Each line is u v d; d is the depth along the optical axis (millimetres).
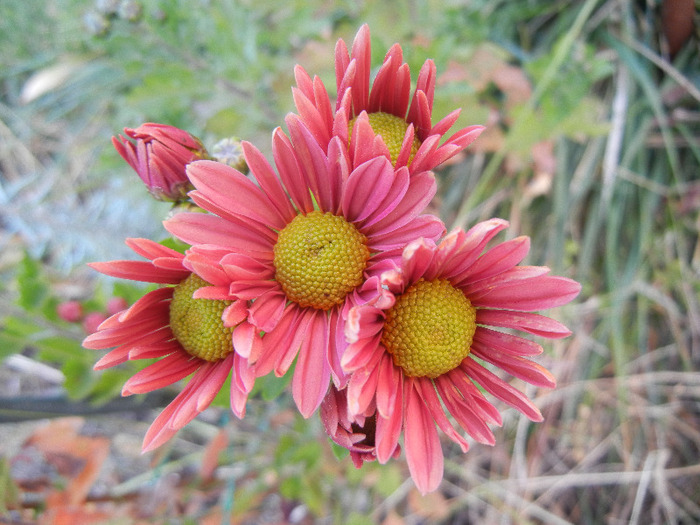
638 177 203
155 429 92
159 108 191
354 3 197
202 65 184
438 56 165
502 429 222
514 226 215
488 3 206
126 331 96
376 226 98
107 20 172
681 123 201
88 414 155
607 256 210
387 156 90
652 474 210
